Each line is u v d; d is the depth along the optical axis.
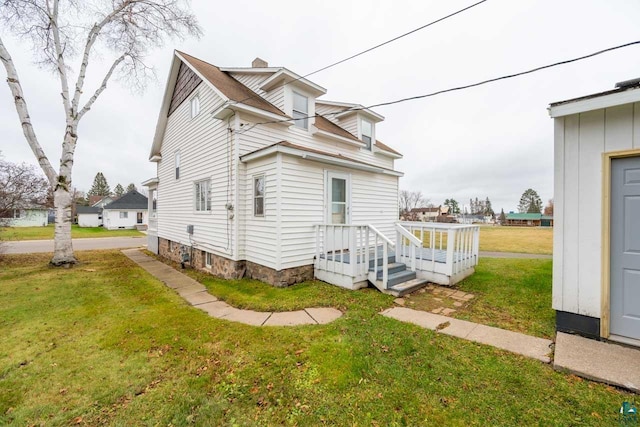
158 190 12.48
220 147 7.30
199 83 8.45
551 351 2.92
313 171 6.50
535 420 1.95
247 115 6.86
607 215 3.07
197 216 8.64
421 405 2.14
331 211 7.02
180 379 2.58
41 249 13.71
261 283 6.14
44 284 6.38
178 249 10.06
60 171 8.84
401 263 6.21
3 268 8.36
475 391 2.29
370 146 10.73
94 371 2.74
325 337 3.36
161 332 3.63
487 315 4.04
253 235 6.53
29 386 2.50
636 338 2.94
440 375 2.52
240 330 3.65
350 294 5.15
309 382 2.47
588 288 3.19
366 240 5.59
